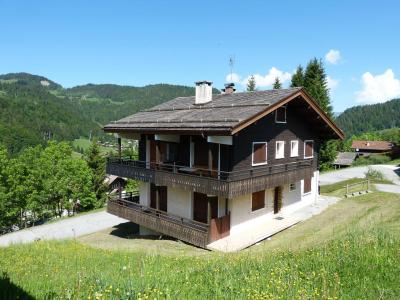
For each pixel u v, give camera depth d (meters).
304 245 16.22
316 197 26.69
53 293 6.00
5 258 12.34
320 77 49.06
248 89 63.84
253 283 6.76
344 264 7.66
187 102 25.64
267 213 21.78
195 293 6.38
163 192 22.98
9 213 41.19
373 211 22.03
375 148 93.94
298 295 5.94
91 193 49.50
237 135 18.62
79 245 16.30
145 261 10.68
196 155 20.73
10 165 42.06
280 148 22.16
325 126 24.50
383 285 6.38
